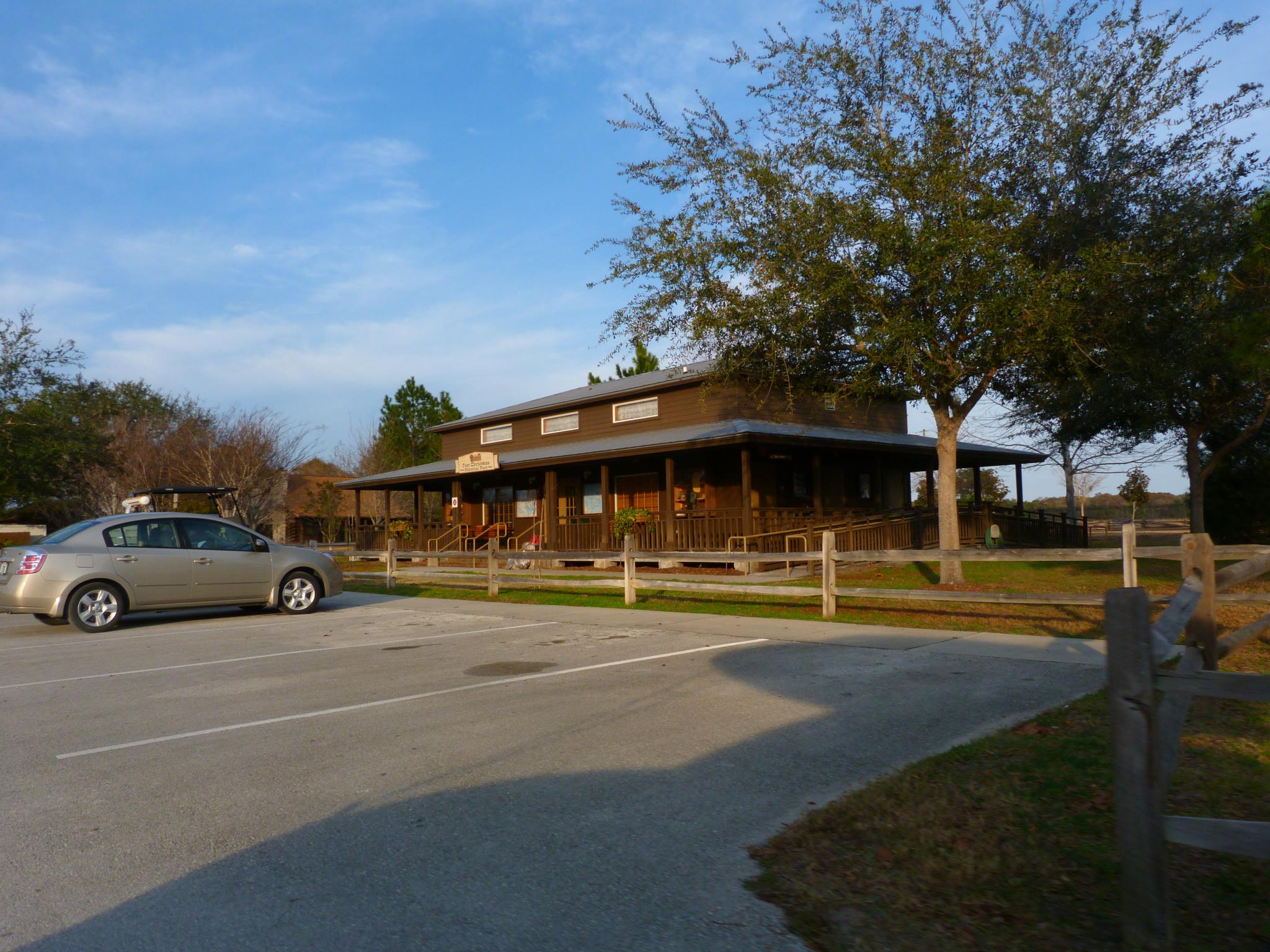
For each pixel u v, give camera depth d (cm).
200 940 342
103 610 1251
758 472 2352
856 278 1332
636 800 484
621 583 1504
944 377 1435
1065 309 1245
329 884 388
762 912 351
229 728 668
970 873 366
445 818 464
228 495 3572
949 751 531
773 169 1376
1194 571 573
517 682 810
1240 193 1438
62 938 346
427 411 5097
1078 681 730
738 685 761
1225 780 455
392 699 756
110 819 477
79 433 3559
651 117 1421
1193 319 1460
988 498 4378
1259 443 2325
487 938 338
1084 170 1428
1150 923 302
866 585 1619
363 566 2881
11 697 801
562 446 2672
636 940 333
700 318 1420
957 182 1309
